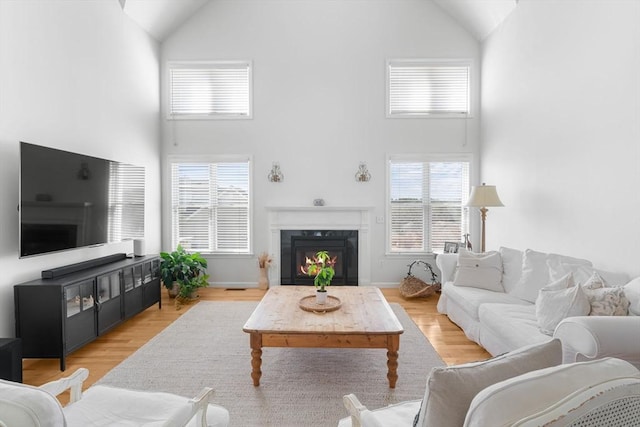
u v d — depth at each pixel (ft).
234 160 16.83
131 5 13.82
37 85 9.56
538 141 11.85
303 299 9.83
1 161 8.54
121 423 4.30
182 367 8.63
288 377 8.11
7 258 8.64
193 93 16.92
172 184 16.93
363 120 16.66
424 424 3.12
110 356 9.39
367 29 16.58
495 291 10.89
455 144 16.67
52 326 8.49
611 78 8.70
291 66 16.63
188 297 14.61
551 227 11.15
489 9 14.48
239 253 16.87
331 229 16.56
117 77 13.33
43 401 2.98
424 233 16.96
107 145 12.70
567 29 10.34
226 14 16.61
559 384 2.76
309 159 16.72
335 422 6.48
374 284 16.84
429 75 16.75
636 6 7.98
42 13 9.71
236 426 6.36
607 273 8.02
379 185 16.74
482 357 9.17
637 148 8.00
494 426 2.55
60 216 9.68
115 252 13.09
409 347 9.77
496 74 14.89
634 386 2.68
